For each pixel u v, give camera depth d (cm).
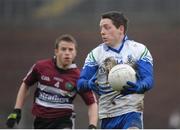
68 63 2409
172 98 9356
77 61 9950
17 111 2405
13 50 10481
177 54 9925
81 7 10575
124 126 2027
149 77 2002
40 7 10831
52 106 2423
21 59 10388
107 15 2059
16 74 10206
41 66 2431
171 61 9862
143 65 2030
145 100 9238
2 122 7006
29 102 7794
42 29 10575
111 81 1977
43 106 2428
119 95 2042
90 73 2080
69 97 2430
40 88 2436
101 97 2078
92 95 2303
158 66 9819
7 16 10819
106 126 2075
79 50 10069
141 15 10356
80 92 2302
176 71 9738
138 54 2050
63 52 2395
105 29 2059
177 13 10381
